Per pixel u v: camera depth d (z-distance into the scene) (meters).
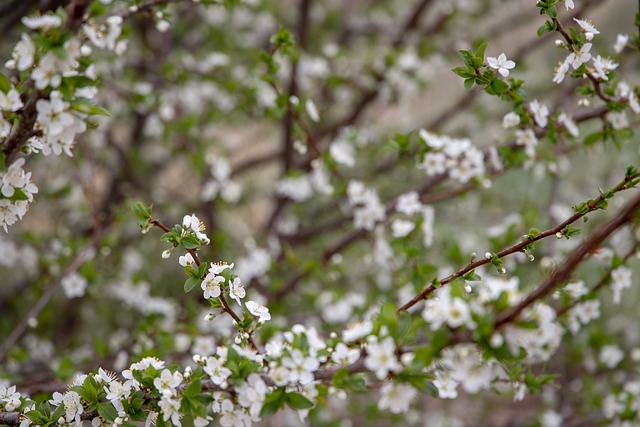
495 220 4.93
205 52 5.13
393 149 2.96
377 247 3.35
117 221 3.43
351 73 4.46
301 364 1.63
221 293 1.78
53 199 4.09
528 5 5.09
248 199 5.55
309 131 3.09
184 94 4.30
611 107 2.33
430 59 4.45
